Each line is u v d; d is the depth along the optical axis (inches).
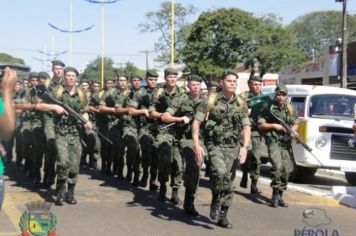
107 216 297.1
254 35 1592.0
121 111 402.3
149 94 382.3
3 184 148.8
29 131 423.8
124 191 377.4
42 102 344.2
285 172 338.6
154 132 379.9
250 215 312.8
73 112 318.3
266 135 345.4
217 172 270.2
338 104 476.1
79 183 407.5
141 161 399.9
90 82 529.3
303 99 475.2
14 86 141.2
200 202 346.3
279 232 273.6
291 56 1616.6
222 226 281.3
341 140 458.6
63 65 327.6
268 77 1379.2
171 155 338.3
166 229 272.8
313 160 455.2
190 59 1644.9
